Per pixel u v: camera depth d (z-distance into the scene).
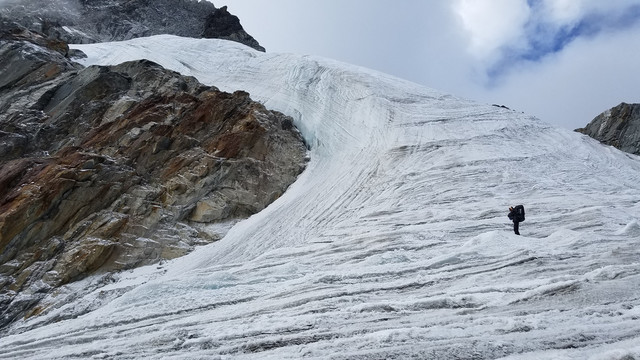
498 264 11.99
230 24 62.75
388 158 26.09
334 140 30.12
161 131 25.03
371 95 34.34
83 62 38.88
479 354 6.67
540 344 6.75
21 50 32.59
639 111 46.75
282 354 7.57
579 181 23.30
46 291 16.39
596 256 11.83
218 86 36.59
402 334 7.61
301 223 20.64
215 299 11.95
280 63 40.94
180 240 19.97
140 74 31.47
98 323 11.23
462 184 22.11
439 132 29.50
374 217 19.45
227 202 22.41
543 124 33.22
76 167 20.59
